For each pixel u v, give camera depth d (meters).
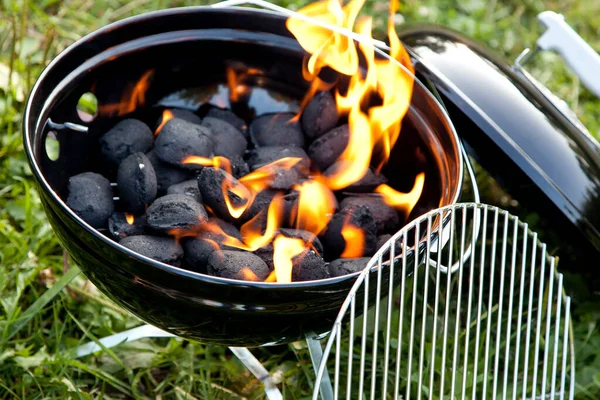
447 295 1.05
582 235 1.23
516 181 1.22
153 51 1.15
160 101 1.20
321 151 1.18
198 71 1.19
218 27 1.17
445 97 1.20
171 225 1.04
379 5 1.72
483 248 1.08
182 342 1.25
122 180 1.08
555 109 1.26
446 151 1.11
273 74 1.21
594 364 1.29
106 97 1.15
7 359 1.18
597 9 1.87
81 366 1.17
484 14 1.82
